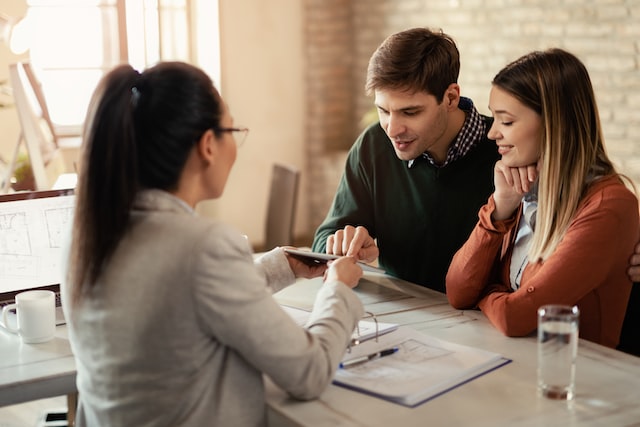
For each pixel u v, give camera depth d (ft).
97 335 4.36
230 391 4.41
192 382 4.31
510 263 6.39
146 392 4.32
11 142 14.15
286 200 12.18
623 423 4.40
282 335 4.34
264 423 4.65
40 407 10.46
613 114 14.65
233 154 4.58
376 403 4.66
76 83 18.10
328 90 19.43
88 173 4.22
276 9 18.56
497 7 16.40
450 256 7.58
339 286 4.99
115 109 4.20
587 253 5.62
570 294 5.64
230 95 18.35
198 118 4.31
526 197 6.28
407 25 18.26
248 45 18.39
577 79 5.77
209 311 4.17
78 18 17.84
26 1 14.67
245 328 4.22
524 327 5.69
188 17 17.74
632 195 5.79
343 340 4.78
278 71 18.81
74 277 4.28
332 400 4.70
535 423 4.39
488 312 5.97
